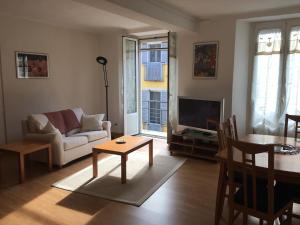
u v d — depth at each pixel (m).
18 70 4.71
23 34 4.74
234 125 3.10
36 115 4.22
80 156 4.32
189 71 5.08
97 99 6.42
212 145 4.39
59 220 2.61
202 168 4.05
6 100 4.60
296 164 2.12
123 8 3.16
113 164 4.18
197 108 4.58
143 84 6.70
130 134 6.29
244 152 1.94
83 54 5.96
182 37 5.06
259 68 4.70
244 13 4.34
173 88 5.20
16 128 4.78
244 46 4.71
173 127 5.31
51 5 3.87
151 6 3.61
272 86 4.60
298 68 4.35
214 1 3.69
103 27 5.54
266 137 3.10
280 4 3.83
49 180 3.57
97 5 3.04
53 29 5.25
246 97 4.94
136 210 2.80
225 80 4.70
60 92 5.50
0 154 4.59
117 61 6.05
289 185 2.31
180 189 3.30
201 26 4.82
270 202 1.91
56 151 3.91
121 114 6.16
